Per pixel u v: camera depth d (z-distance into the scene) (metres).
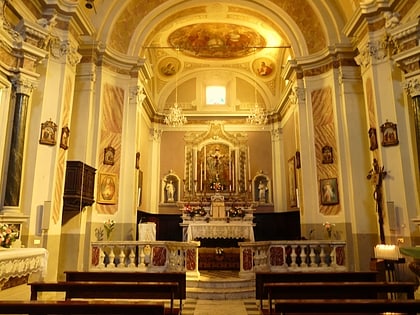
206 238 11.23
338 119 10.20
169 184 15.02
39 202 7.61
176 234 14.53
